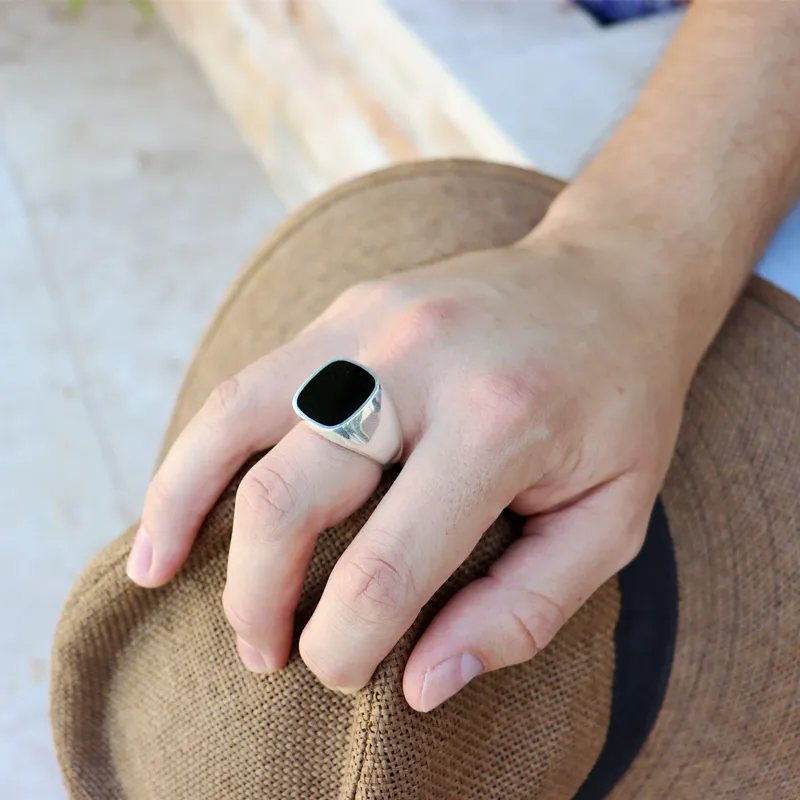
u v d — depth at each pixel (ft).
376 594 1.09
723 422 1.34
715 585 1.30
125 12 4.40
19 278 3.37
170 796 1.22
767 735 1.25
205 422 1.19
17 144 3.78
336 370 1.11
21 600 2.67
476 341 1.19
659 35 2.19
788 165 1.40
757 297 1.38
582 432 1.19
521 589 1.17
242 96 3.67
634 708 1.30
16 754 2.43
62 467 2.92
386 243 1.42
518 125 1.96
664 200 1.36
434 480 1.12
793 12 1.40
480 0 2.30
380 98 2.52
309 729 1.17
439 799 1.16
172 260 3.44
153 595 1.24
